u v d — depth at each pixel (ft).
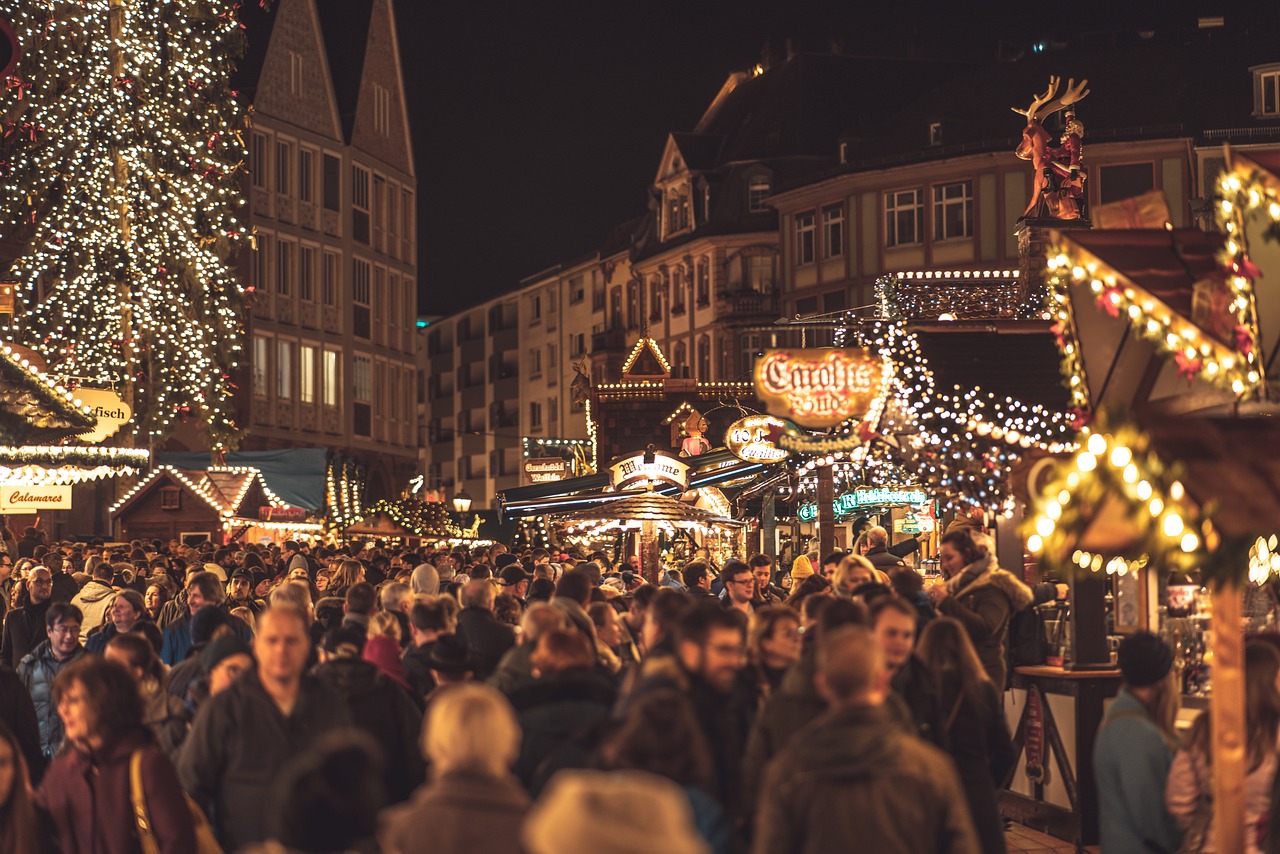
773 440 63.77
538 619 26.17
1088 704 35.14
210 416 109.50
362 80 184.24
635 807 9.48
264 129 165.78
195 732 22.07
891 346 56.54
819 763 16.85
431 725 14.64
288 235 169.48
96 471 80.02
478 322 327.67
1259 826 21.74
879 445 53.21
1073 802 35.19
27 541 80.89
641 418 158.92
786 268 199.21
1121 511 21.80
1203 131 165.58
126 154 106.63
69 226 105.60
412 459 196.24
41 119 105.09
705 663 20.18
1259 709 21.84
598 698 22.20
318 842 12.87
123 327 106.01
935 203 180.55
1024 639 37.29
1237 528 20.27
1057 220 71.61
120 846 20.88
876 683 17.28
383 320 189.06
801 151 214.69
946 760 17.25
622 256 256.93
